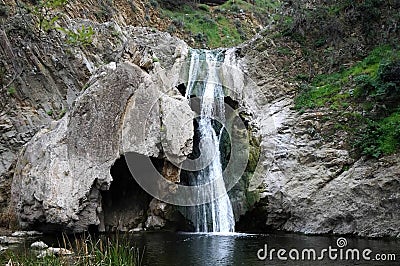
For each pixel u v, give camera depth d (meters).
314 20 21.16
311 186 14.33
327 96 17.30
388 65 15.39
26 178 14.41
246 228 14.81
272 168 15.30
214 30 36.22
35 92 19.94
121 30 25.94
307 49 20.55
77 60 21.58
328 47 20.28
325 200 13.93
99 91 14.73
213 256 10.41
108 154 14.38
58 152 14.07
